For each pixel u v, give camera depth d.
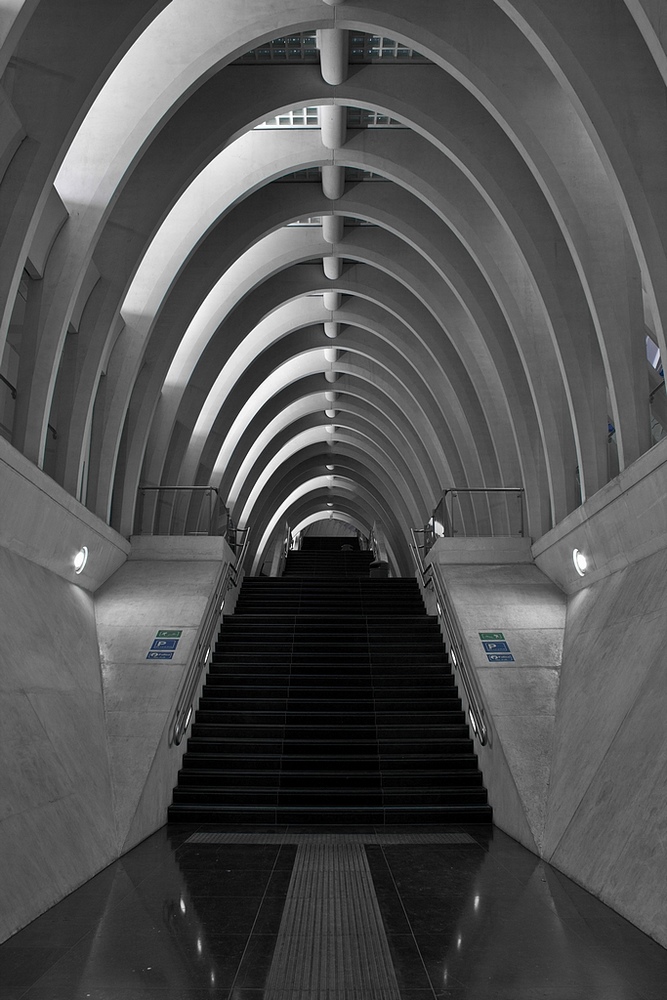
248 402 24.58
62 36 8.32
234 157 13.71
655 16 6.50
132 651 11.28
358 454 35.22
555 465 14.21
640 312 10.70
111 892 6.11
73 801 6.98
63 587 11.53
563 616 12.81
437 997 4.14
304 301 20.91
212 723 11.60
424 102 12.09
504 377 15.65
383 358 22.50
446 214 14.04
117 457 14.84
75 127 8.39
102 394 13.77
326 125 12.95
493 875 6.79
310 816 9.46
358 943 4.99
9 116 7.98
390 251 17.39
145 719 9.54
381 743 10.91
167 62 10.04
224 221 15.38
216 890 6.22
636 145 8.39
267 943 4.98
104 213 10.11
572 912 5.66
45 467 11.84
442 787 10.19
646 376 10.76
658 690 7.16
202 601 12.96
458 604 13.24
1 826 5.58
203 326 17.12
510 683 10.77
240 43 10.02
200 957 4.71
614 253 10.63
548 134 10.54
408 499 31.70
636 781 6.43
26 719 7.02
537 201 12.20
